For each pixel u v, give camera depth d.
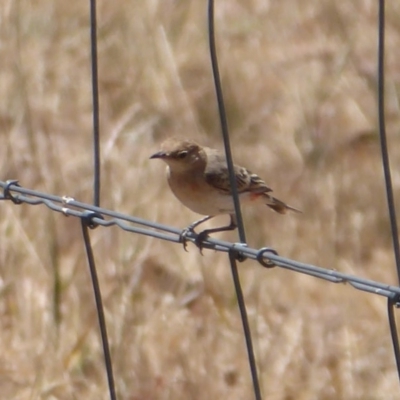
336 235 15.83
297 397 12.61
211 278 14.13
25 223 14.03
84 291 13.23
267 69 20.09
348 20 20.95
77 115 17.94
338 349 13.48
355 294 14.67
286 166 17.80
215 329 13.31
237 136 18.61
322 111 18.73
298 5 21.89
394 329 7.02
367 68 19.41
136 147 16.97
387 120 18.52
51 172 15.10
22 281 13.33
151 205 14.91
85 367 12.28
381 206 16.48
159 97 18.42
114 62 18.81
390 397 12.63
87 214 8.75
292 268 7.45
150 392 12.12
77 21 19.39
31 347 12.56
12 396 12.15
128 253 13.57
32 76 17.58
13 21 17.50
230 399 12.39
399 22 20.27
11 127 15.94
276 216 16.14
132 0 19.38
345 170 17.48
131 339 12.48
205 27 20.73
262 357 13.06
